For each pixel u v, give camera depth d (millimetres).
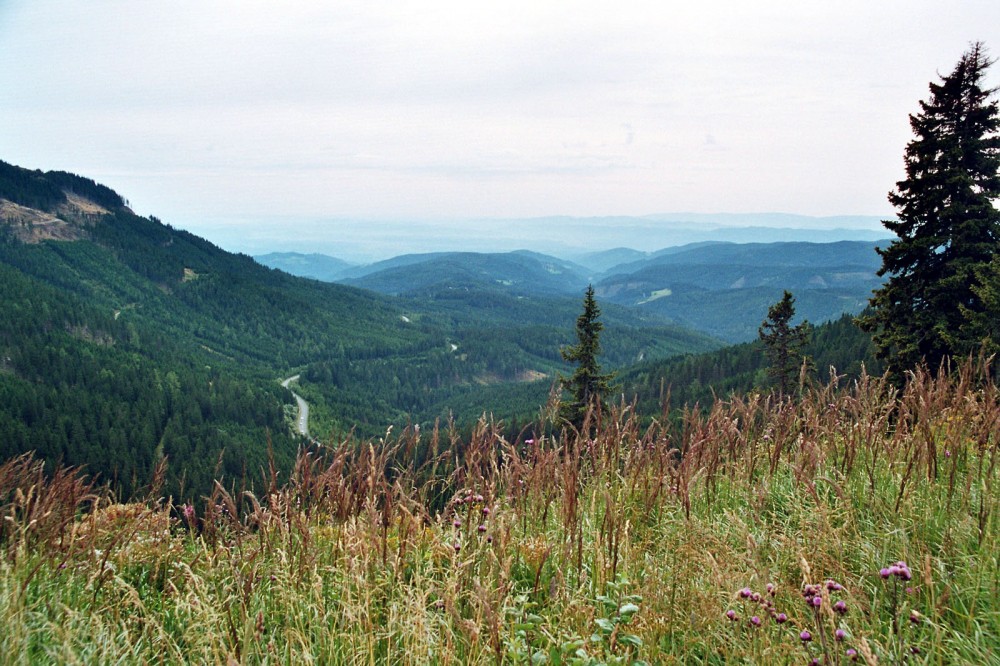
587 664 2514
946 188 17562
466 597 3219
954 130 18562
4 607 2947
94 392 131625
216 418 139250
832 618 2516
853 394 5102
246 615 2881
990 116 17812
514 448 4195
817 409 5246
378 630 2955
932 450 3934
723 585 3084
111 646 2838
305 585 3434
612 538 3564
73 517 3828
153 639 3031
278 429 143500
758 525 4105
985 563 3172
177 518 4008
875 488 4324
